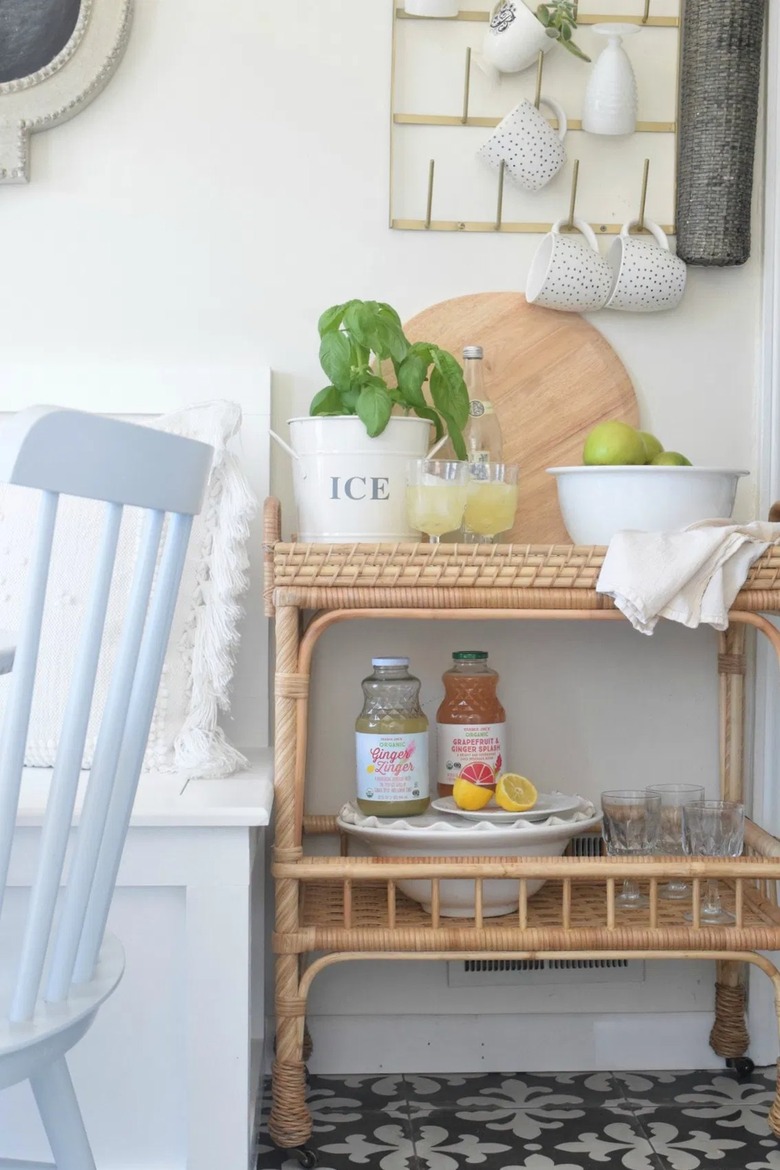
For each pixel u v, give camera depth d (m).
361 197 1.79
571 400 1.81
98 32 1.74
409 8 1.75
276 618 1.51
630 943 1.48
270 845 1.79
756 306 1.84
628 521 1.55
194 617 1.58
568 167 1.81
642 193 1.81
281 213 1.79
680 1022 1.81
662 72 1.82
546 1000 1.81
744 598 1.50
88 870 0.90
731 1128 1.56
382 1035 1.79
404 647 1.81
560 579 1.48
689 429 1.83
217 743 1.58
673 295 1.76
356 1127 1.57
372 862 1.47
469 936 1.47
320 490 1.59
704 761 1.84
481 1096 1.69
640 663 1.84
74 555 1.56
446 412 1.63
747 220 1.77
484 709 1.71
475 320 1.80
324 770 1.81
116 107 1.78
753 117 1.75
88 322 1.78
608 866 1.46
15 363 1.78
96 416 0.82
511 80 1.80
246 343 1.79
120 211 1.78
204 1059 1.37
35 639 0.81
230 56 1.78
